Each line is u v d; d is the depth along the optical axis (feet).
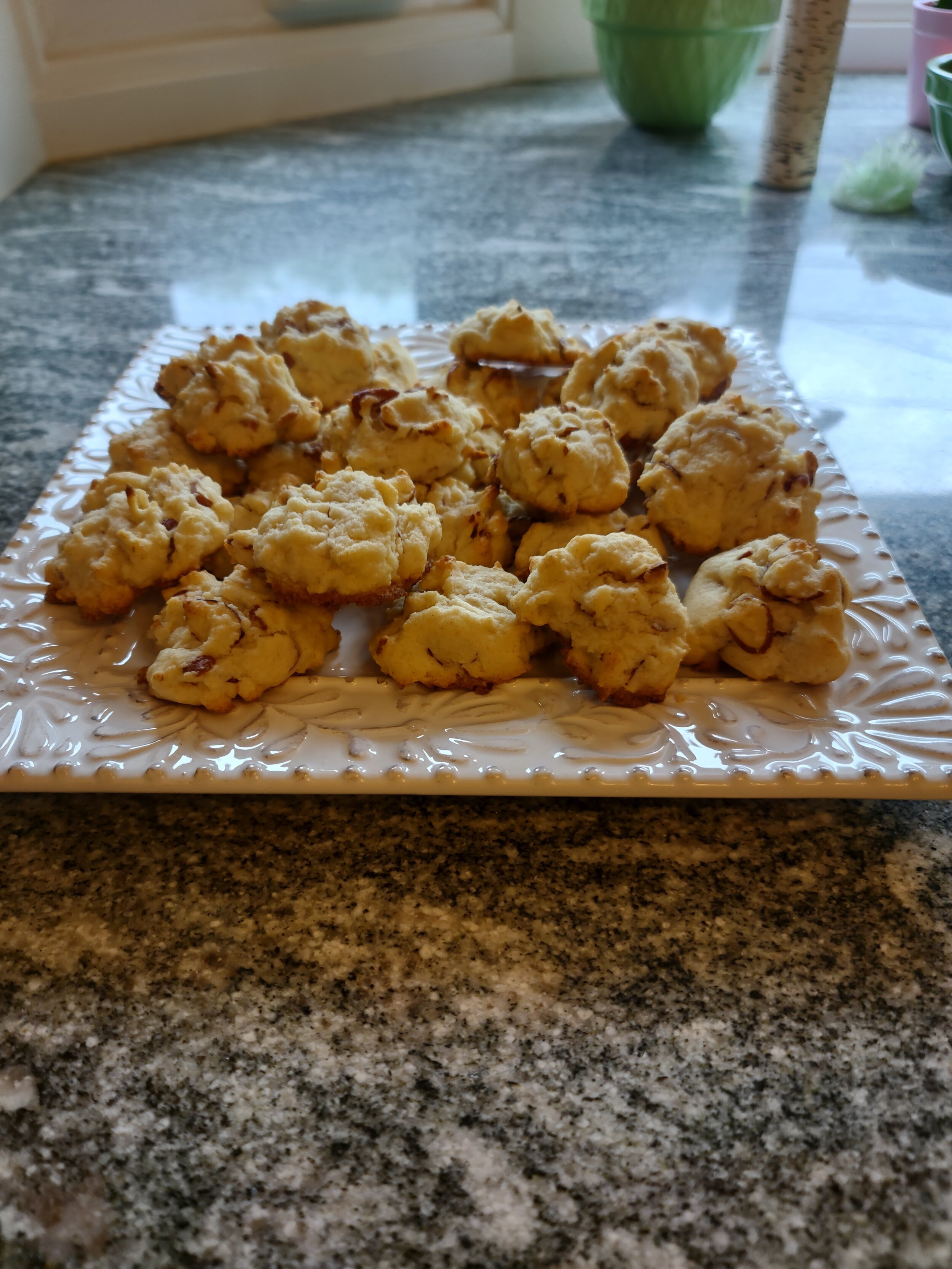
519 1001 0.75
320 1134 0.67
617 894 0.83
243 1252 0.62
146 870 0.85
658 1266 0.61
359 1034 0.73
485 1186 0.65
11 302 1.90
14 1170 0.66
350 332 1.34
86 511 1.11
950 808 0.91
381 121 2.88
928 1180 0.65
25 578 1.10
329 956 0.78
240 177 2.50
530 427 1.13
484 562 1.10
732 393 1.36
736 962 0.78
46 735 0.91
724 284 1.97
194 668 0.93
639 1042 0.73
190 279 2.00
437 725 0.92
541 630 1.02
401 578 0.99
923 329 1.80
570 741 0.90
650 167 2.58
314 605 1.00
